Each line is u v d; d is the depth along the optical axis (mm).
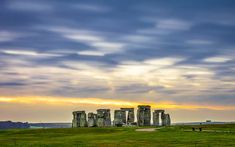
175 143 86938
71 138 109000
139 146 81062
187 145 82000
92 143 88938
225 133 119625
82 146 81812
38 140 102000
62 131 143250
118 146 81312
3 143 91250
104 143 88625
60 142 93062
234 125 167750
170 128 155625
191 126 171750
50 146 82375
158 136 110625
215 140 93812
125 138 104938
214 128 153750
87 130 148125
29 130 146125
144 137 107625
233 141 90750
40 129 152625
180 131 132500
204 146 79562
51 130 147875
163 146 80750
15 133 136625
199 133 120625
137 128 163125
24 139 107188
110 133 134250
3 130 148750
